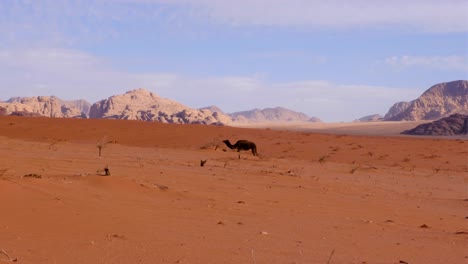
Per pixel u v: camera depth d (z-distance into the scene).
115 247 9.02
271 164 37.44
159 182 20.00
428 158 48.91
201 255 8.84
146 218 12.01
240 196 18.00
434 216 16.97
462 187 29.72
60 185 14.03
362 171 36.78
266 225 12.77
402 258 9.71
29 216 10.57
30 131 62.22
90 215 11.40
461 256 10.16
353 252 10.04
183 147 53.97
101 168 24.48
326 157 47.78
